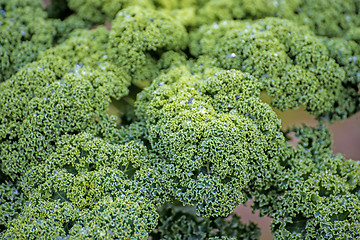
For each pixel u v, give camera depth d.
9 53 1.04
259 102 0.98
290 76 1.01
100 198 0.95
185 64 1.05
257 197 1.00
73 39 1.05
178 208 1.04
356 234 0.95
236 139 0.96
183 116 0.97
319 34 1.11
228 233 1.04
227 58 1.02
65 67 1.02
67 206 0.94
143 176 0.97
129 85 1.04
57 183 0.95
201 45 1.05
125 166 0.97
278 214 0.99
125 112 1.04
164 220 1.03
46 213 0.94
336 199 0.97
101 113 1.00
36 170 0.97
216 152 0.95
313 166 1.00
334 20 1.11
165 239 1.02
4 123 0.99
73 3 1.09
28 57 1.05
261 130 0.98
